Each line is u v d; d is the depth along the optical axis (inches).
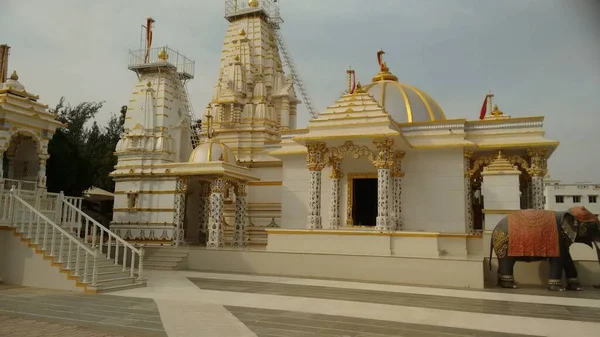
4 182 717.9
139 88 1180.5
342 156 818.8
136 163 1088.2
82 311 424.2
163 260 850.1
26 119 721.6
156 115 1148.5
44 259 574.2
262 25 1359.5
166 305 458.9
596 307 484.1
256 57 1322.6
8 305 449.7
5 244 606.9
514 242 625.3
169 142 1124.5
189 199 1180.5
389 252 743.7
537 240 612.7
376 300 514.0
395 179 876.6
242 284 636.1
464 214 837.8
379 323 391.2
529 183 898.7
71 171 1182.3
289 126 1330.0
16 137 775.1
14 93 724.7
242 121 1217.4
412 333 358.3
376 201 901.8
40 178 740.0
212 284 632.4
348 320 400.5
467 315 433.1
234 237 1012.5
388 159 777.6
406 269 682.8
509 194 786.8
